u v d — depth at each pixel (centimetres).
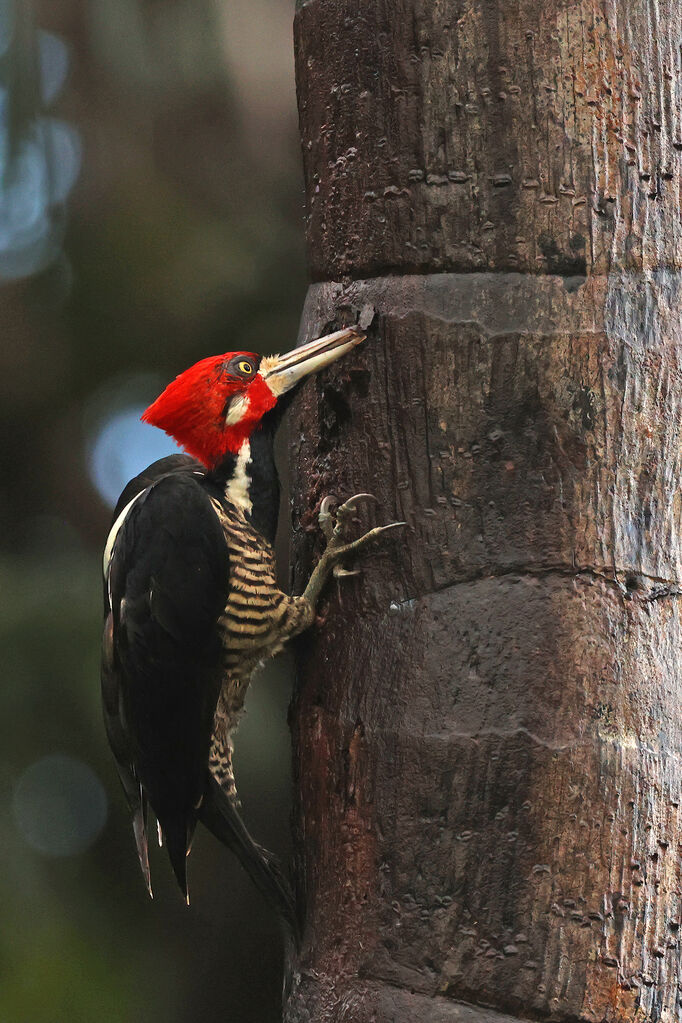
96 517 1795
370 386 700
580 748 629
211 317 1675
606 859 622
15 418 1786
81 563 1603
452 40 685
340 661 704
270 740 1524
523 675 638
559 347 660
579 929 619
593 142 671
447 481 669
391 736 659
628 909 622
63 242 1692
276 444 1584
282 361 852
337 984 661
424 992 631
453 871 634
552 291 666
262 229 1681
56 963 1427
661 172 683
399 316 688
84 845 1526
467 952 627
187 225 1684
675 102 691
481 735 637
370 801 664
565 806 626
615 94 675
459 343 671
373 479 698
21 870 1444
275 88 1605
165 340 1705
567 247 667
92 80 1642
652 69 685
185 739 792
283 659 1582
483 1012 622
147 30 1568
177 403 839
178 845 794
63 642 1504
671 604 664
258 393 837
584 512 651
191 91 1620
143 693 798
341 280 722
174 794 796
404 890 643
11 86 1382
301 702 732
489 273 673
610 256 667
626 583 652
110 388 1775
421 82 690
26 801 1484
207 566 784
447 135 684
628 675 641
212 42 1568
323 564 722
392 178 696
